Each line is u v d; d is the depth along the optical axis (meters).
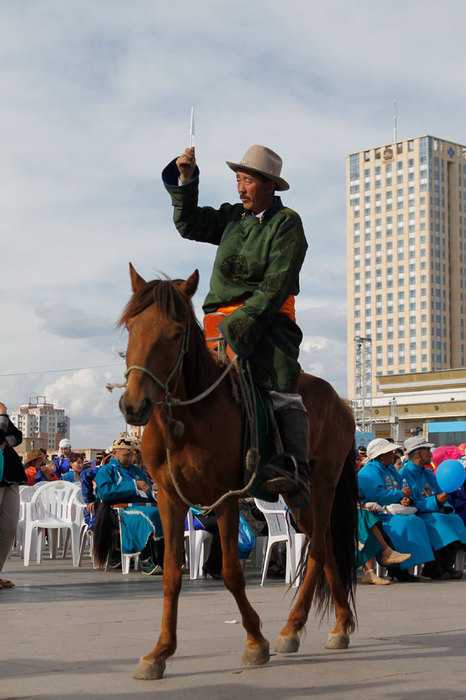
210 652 7.18
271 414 6.86
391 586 13.16
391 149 179.62
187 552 15.34
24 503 17.55
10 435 12.05
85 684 6.03
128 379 6.02
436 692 5.88
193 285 6.50
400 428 106.00
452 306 175.50
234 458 6.58
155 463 6.50
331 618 9.45
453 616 9.54
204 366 6.50
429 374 103.94
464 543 14.55
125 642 7.61
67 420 113.62
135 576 13.82
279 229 6.95
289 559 13.34
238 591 6.70
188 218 7.46
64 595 11.20
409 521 13.98
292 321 7.12
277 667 6.67
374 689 5.96
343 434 8.02
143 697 5.68
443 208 176.12
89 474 15.71
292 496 7.05
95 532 14.89
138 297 6.25
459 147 178.75
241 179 7.21
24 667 6.56
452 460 15.25
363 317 180.38
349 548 7.88
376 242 180.12
